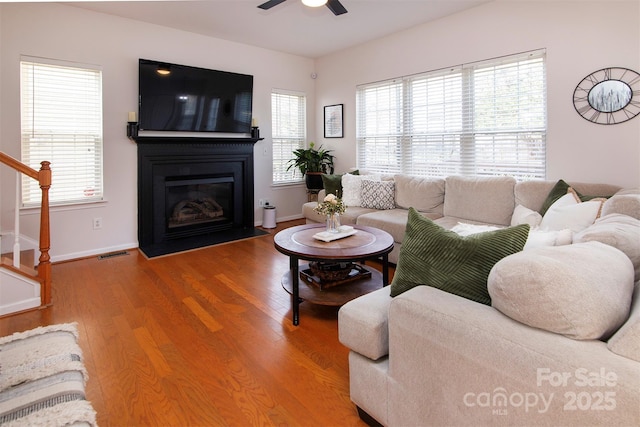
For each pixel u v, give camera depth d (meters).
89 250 3.97
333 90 5.54
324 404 1.68
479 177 3.59
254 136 5.14
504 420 1.01
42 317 2.54
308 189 5.48
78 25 3.72
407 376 1.29
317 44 5.02
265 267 3.64
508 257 1.09
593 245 1.17
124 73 4.03
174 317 2.55
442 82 4.18
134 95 4.12
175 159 4.46
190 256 3.99
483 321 1.08
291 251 2.39
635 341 0.84
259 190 5.45
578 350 0.89
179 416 1.61
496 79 3.71
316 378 1.88
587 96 3.10
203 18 4.04
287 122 5.67
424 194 3.97
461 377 1.10
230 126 4.90
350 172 4.86
